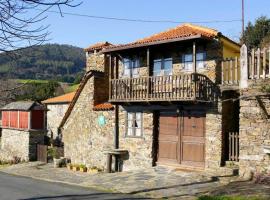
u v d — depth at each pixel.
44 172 24.11
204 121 19.02
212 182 16.38
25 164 28.69
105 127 23.41
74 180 20.11
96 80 24.48
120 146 22.45
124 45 20.80
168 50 20.41
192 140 19.44
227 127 18.56
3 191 16.53
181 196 14.41
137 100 19.86
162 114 20.78
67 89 60.09
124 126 22.28
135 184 17.22
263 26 35.00
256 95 15.97
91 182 18.95
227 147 18.47
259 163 16.20
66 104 40.09
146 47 20.34
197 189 15.32
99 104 24.38
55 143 39.16
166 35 20.95
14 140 32.34
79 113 25.56
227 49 19.22
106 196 14.97
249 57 16.78
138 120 21.66
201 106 18.92
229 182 16.08
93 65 26.38
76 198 14.53
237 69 17.81
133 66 22.16
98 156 23.80
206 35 17.84
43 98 48.94
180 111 19.80
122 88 20.80
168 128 20.47
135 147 21.64
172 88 18.62
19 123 31.84
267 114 16.03
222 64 18.39
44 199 14.41
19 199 14.52
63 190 16.72
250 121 16.53
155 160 20.88
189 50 19.52
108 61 25.30
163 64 20.62
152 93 19.84
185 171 19.03
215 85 18.39
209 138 18.52
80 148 25.31
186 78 18.86
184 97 17.83
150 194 15.13
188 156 19.55
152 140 20.81
